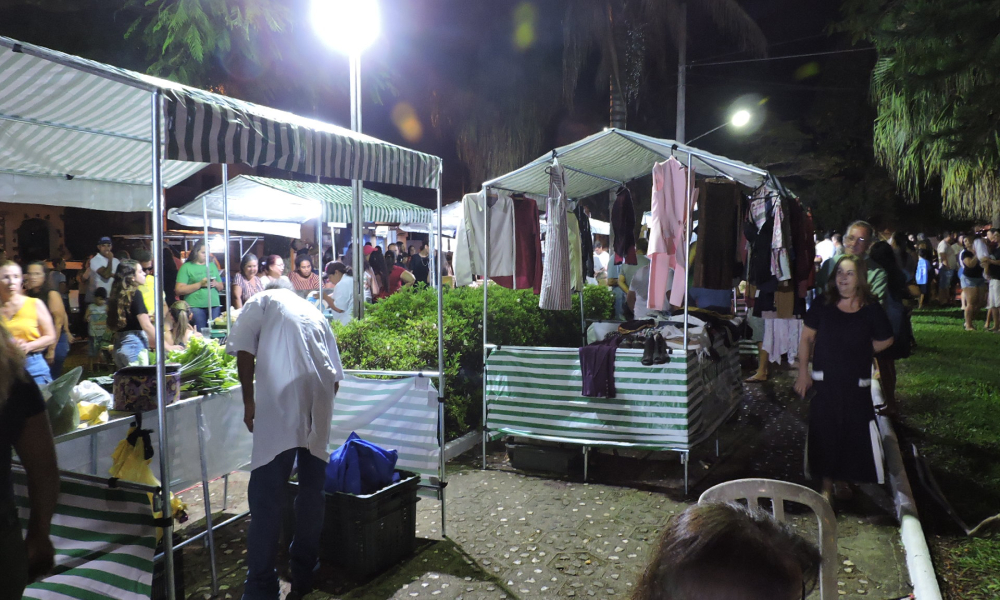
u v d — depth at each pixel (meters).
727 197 5.98
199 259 10.17
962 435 6.74
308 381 3.84
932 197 26.08
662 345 5.65
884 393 7.21
